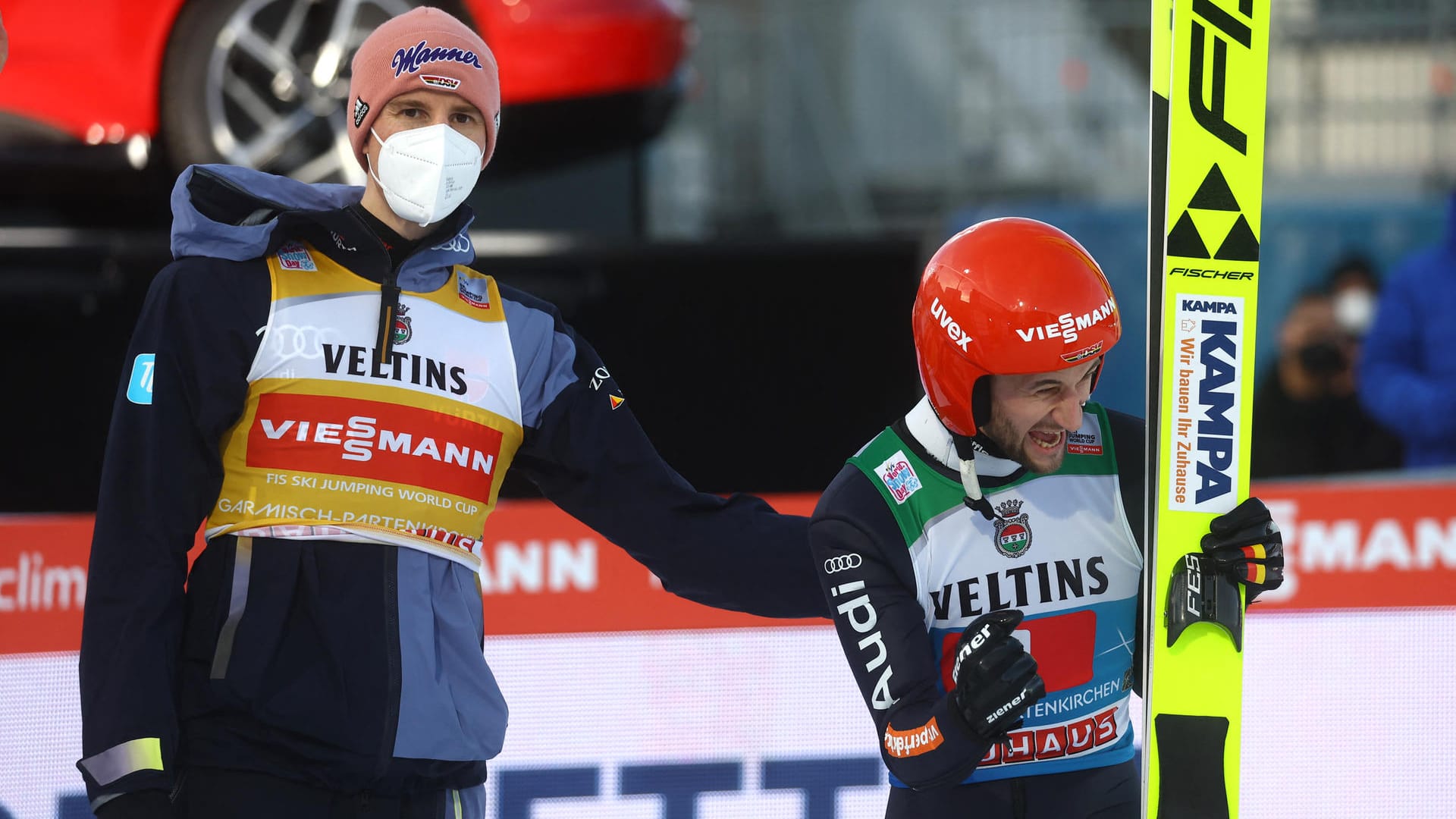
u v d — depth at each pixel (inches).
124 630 277.9
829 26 1055.6
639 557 340.2
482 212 803.4
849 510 279.0
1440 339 700.7
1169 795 281.1
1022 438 273.6
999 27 1078.4
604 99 711.1
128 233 718.5
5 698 445.1
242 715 281.6
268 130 689.6
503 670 453.1
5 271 645.3
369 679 285.0
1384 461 791.1
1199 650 281.4
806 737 456.1
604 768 452.1
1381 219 837.2
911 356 681.0
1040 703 279.1
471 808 306.3
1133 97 1080.8
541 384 320.8
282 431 292.7
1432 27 1069.8
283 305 295.6
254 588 286.0
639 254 671.8
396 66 301.4
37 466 665.6
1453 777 453.1
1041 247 269.6
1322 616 455.8
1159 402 289.3
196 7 674.8
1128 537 287.0
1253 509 282.5
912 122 1065.5
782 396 682.2
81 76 668.1
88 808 447.2
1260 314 830.5
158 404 287.9
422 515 296.5
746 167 1040.2
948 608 279.6
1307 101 1073.5
